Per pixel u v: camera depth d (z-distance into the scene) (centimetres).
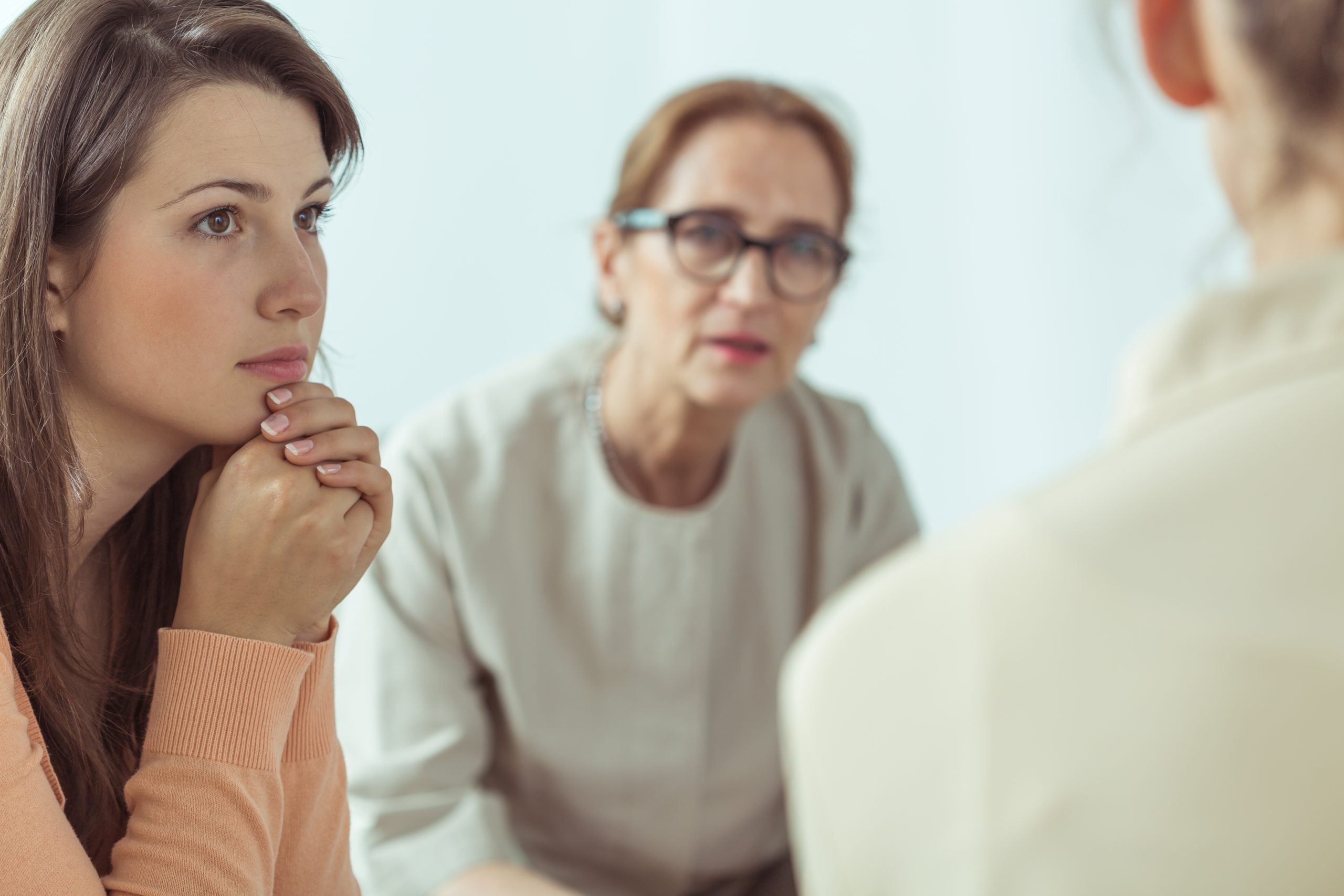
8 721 57
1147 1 35
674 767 116
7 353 61
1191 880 28
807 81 218
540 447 118
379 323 192
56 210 61
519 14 195
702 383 112
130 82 61
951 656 33
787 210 111
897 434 231
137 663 76
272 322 66
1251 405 32
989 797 31
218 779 62
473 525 114
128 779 70
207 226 63
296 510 67
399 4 188
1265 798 28
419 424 119
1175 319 34
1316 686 28
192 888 60
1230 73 33
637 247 114
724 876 123
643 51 204
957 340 229
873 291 229
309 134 66
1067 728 30
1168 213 200
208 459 76
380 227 191
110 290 62
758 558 123
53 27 61
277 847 65
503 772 119
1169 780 29
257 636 66
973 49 221
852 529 132
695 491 122
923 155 224
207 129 62
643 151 116
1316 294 32
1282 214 33
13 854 56
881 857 33
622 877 119
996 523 34
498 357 198
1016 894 30
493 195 196
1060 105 218
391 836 108
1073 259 219
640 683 116
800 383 132
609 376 121
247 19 64
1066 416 228
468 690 114
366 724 111
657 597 117
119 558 76
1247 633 29
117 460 67
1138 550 31
